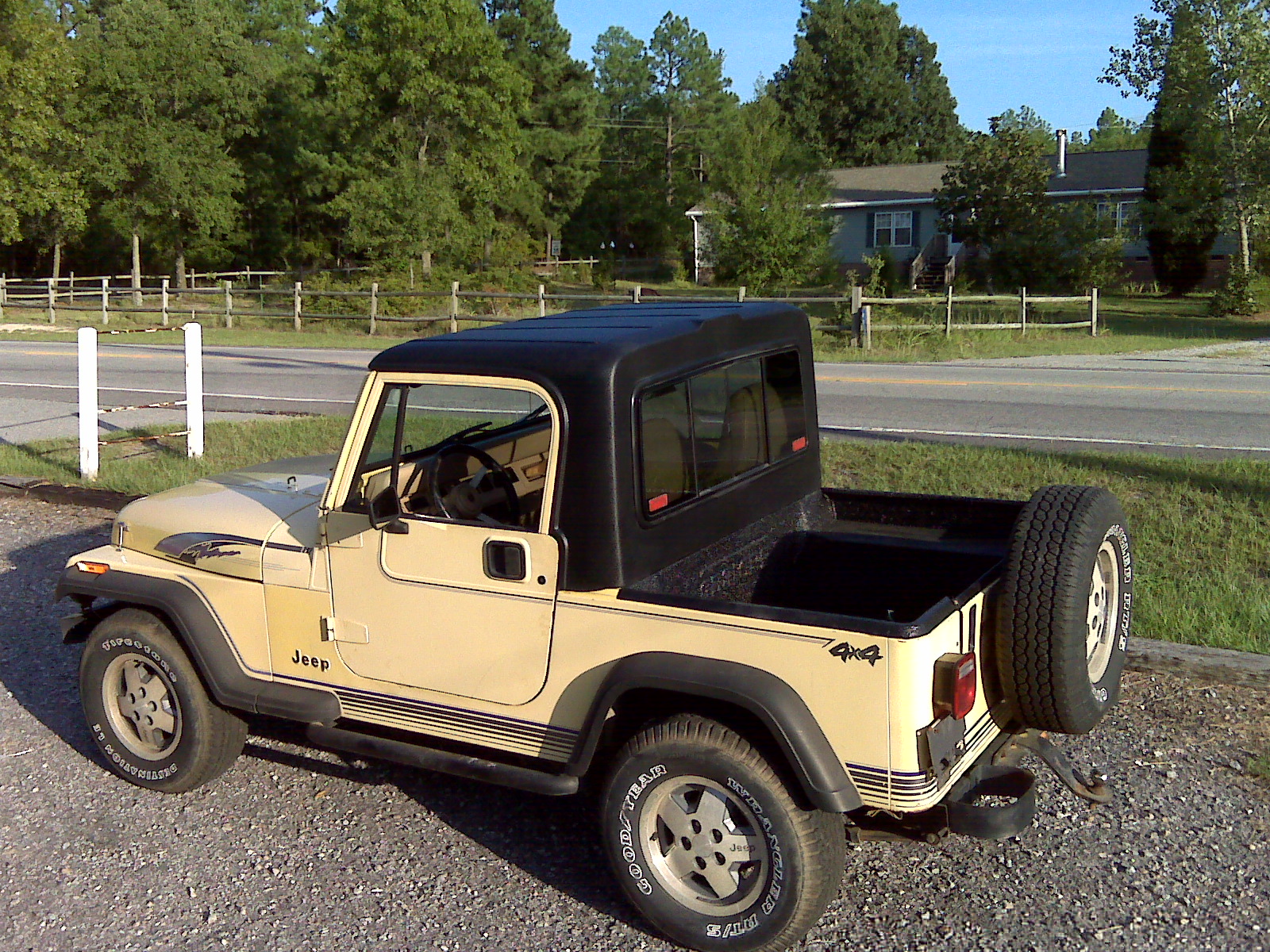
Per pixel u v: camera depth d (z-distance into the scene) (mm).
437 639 3951
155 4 42500
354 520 4047
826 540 4699
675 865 3619
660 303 4836
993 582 3727
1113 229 37312
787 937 3445
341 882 4059
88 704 4805
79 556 4832
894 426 12359
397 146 40281
